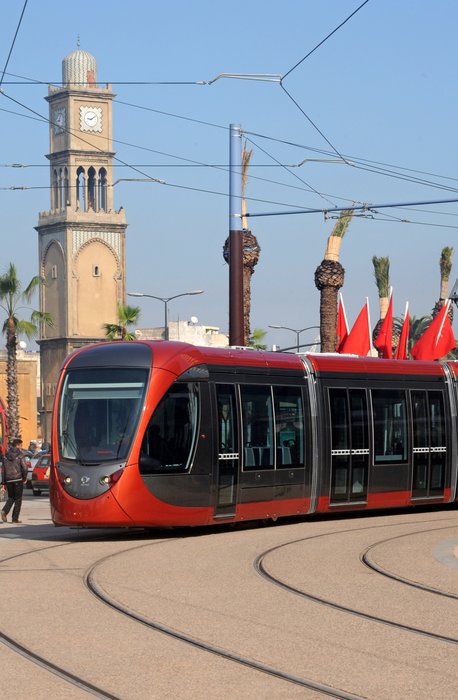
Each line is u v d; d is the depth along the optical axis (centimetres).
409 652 1189
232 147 3509
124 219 16725
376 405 2950
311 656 1169
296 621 1369
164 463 2412
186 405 2469
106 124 17075
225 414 2550
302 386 2769
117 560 2002
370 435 2920
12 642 1239
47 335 16738
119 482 2361
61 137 17012
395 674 1091
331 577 1752
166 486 2411
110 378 2444
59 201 16988
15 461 3033
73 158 16838
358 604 1496
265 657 1163
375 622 1363
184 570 1845
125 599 1533
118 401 2423
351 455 2862
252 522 2836
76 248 16512
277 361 2728
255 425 2622
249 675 1085
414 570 1827
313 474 2764
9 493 3031
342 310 4341
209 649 1202
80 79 17125
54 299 16675
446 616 1405
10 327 7850
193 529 2667
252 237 4594
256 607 1470
